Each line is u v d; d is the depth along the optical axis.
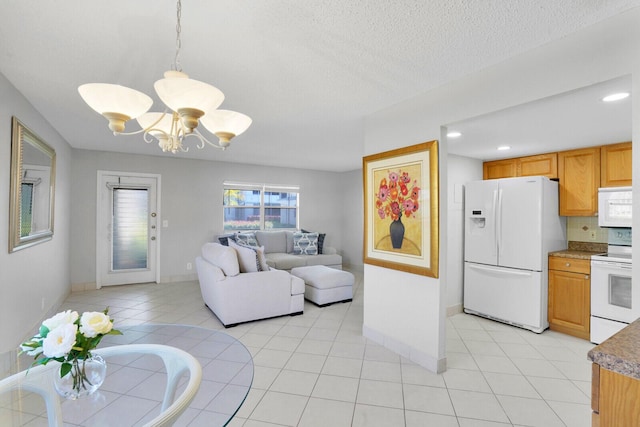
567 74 1.71
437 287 2.45
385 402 2.10
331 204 7.22
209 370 1.75
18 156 2.43
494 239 3.67
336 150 4.80
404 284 2.74
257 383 2.32
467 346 3.01
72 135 3.97
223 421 1.32
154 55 1.92
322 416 1.95
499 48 1.84
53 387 1.46
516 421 1.92
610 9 1.48
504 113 2.30
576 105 2.13
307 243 6.18
